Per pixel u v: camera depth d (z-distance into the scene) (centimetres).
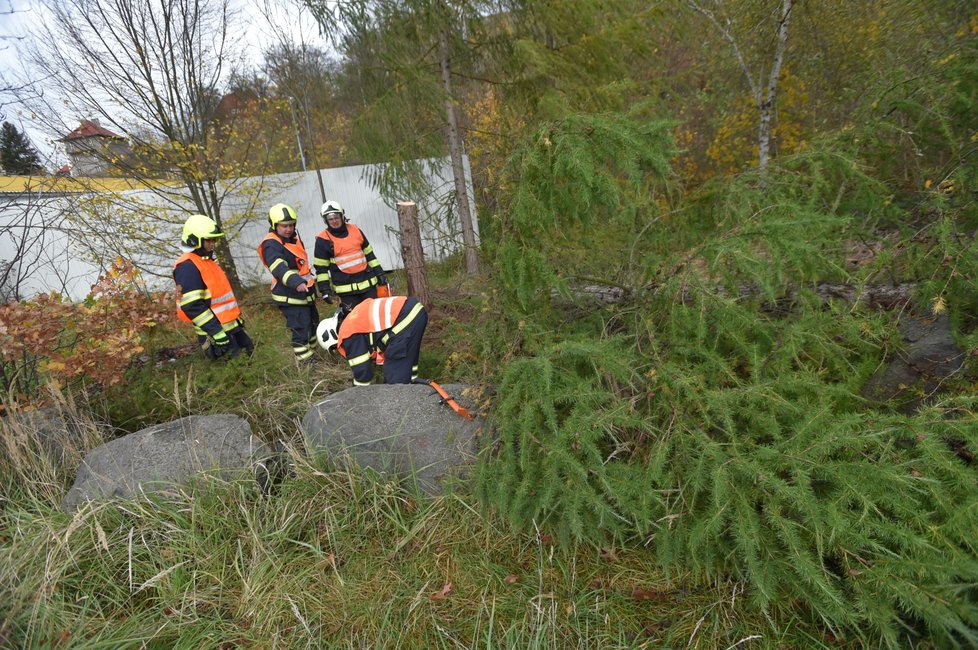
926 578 158
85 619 213
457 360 351
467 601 216
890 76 316
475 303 367
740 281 270
